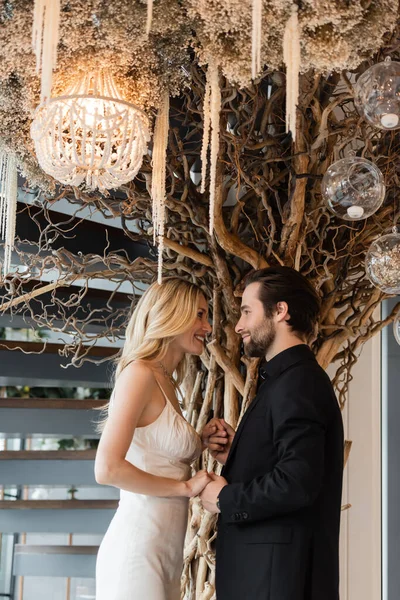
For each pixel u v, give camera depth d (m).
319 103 2.80
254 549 2.30
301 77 2.70
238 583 2.32
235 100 3.00
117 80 2.30
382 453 4.00
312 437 2.22
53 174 2.32
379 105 2.14
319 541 2.30
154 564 2.53
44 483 4.18
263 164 2.92
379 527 3.92
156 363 2.68
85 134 2.16
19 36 2.14
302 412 2.25
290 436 2.23
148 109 2.40
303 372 2.33
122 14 2.13
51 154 2.23
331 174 2.33
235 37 2.18
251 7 2.03
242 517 2.27
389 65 2.16
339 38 2.12
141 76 2.33
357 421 3.92
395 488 3.95
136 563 2.52
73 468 4.18
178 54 2.36
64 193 2.96
